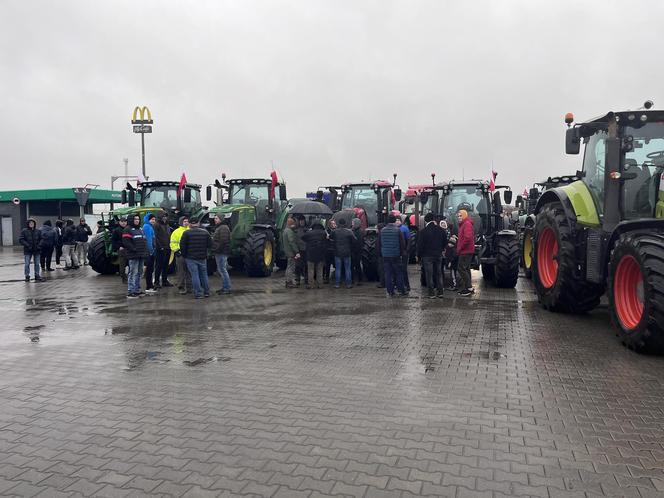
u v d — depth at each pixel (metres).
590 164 8.73
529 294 11.87
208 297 11.64
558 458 3.73
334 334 7.72
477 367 5.97
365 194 17.59
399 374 5.73
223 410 4.71
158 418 4.54
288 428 4.29
